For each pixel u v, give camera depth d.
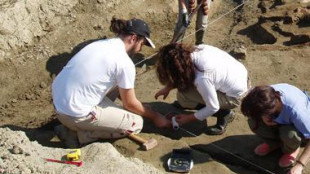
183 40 3.98
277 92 2.16
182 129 2.76
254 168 2.50
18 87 3.49
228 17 4.32
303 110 2.20
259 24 3.95
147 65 3.69
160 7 4.25
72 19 3.96
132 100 2.46
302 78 3.21
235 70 2.46
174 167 2.39
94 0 4.09
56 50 3.77
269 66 3.35
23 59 3.61
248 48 3.61
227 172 2.40
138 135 2.66
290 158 2.39
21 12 3.71
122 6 4.17
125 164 2.27
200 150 2.61
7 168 2.14
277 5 4.21
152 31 4.15
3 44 3.54
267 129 2.34
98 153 2.34
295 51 3.49
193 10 3.48
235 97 2.53
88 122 2.43
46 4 3.87
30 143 2.39
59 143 2.70
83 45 3.87
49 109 3.31
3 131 2.43
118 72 2.33
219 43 3.95
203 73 2.33
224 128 2.71
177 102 2.91
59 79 2.42
